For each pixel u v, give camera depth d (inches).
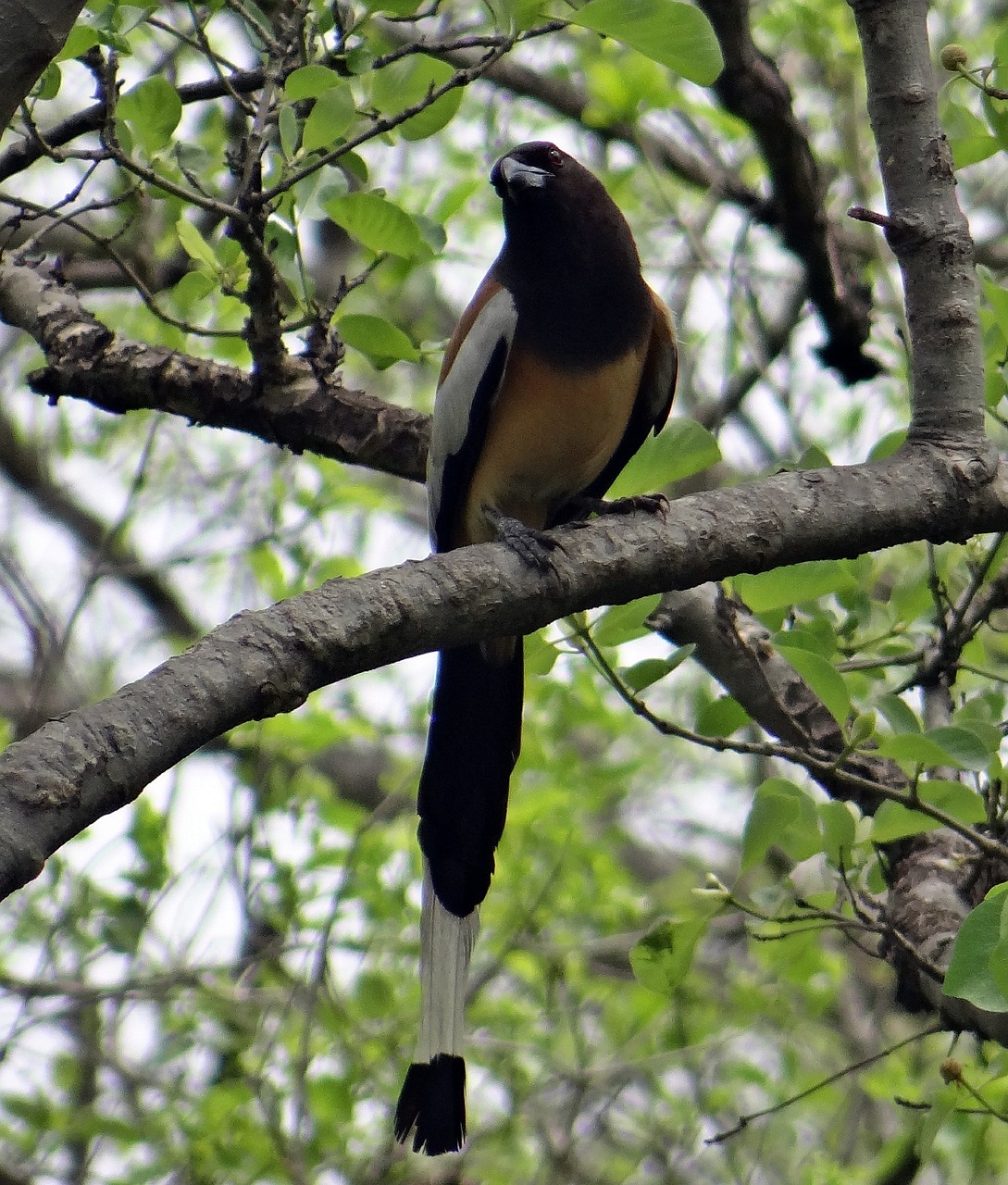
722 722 323.6
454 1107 317.1
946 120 380.2
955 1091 315.6
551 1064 490.6
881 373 506.6
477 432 363.9
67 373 372.5
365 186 350.0
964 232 298.2
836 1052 561.6
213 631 223.8
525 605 256.1
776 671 385.7
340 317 347.9
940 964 326.0
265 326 346.0
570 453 374.6
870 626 388.5
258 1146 452.1
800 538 274.8
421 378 703.7
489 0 288.4
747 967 578.2
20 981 481.1
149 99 323.9
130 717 205.2
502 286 369.4
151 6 310.3
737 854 745.6
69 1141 498.9
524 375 362.0
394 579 243.9
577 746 682.8
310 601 232.4
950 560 394.3
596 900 536.1
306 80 291.9
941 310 293.4
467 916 341.4
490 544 259.9
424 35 331.0
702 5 416.8
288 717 515.5
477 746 354.3
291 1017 492.1
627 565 265.3
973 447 287.0
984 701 353.7
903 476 282.5
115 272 488.7
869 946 394.3
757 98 440.5
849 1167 466.9
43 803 193.5
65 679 654.5
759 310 540.4
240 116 454.0
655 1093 532.4
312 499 531.5
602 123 535.8
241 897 483.5
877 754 292.5
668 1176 493.7
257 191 297.4
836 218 549.3
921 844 365.4
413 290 422.0
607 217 365.4
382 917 502.0
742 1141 525.0
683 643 389.1
